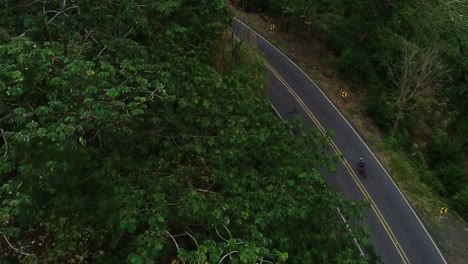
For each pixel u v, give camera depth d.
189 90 11.01
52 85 8.19
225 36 21.33
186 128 10.85
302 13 33.84
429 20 35.78
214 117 10.97
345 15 33.12
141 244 7.87
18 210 7.11
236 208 9.30
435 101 30.95
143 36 12.82
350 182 23.94
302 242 10.12
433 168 28.33
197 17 16.36
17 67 7.81
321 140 13.01
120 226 8.02
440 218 22.53
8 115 8.01
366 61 31.39
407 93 28.92
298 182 11.01
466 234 21.91
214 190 10.49
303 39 35.00
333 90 30.42
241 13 36.34
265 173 11.30
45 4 10.76
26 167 7.79
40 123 8.25
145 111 10.09
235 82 13.45
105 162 9.05
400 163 25.58
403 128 28.75
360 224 21.55
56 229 9.38
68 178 8.77
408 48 29.53
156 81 9.32
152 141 10.30
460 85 32.94
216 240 9.07
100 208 9.07
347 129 27.30
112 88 7.79
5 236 7.89
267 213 9.45
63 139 7.14
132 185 9.25
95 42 10.81
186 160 10.80
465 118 32.12
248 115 12.16
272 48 33.22
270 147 11.73
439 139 29.25
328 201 10.64
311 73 31.42
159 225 8.28
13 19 10.46
